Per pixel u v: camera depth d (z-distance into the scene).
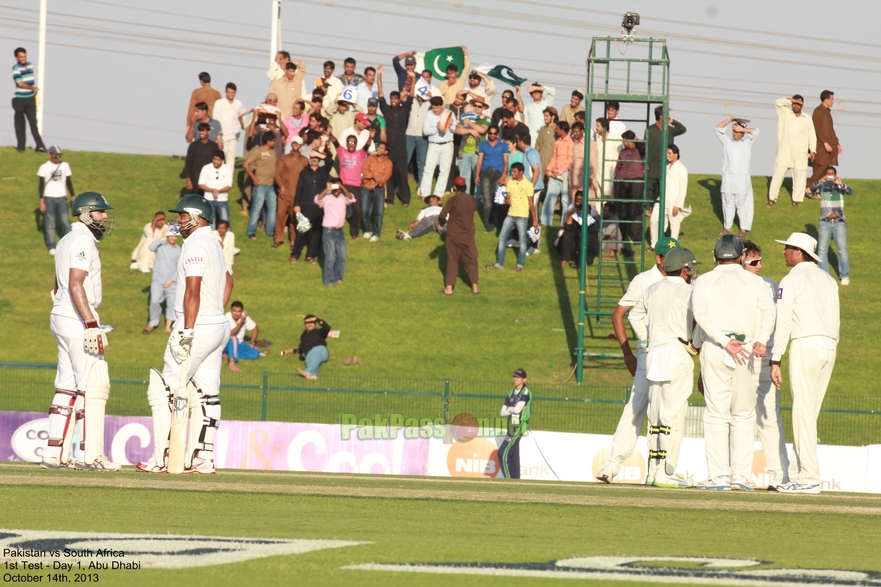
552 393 79.50
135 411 71.56
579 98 100.19
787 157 105.81
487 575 13.89
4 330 86.88
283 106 101.00
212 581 12.80
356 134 98.00
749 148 98.00
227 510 21.09
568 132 96.00
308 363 80.00
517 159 96.12
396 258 98.44
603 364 84.88
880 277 98.69
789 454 63.75
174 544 15.70
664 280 34.91
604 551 16.89
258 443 62.97
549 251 99.50
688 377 34.53
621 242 84.69
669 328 34.41
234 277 94.00
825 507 24.70
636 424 37.06
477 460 63.03
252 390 75.25
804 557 16.83
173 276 86.69
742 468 33.25
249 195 104.19
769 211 107.00
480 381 79.00
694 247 100.12
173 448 31.05
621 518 21.72
